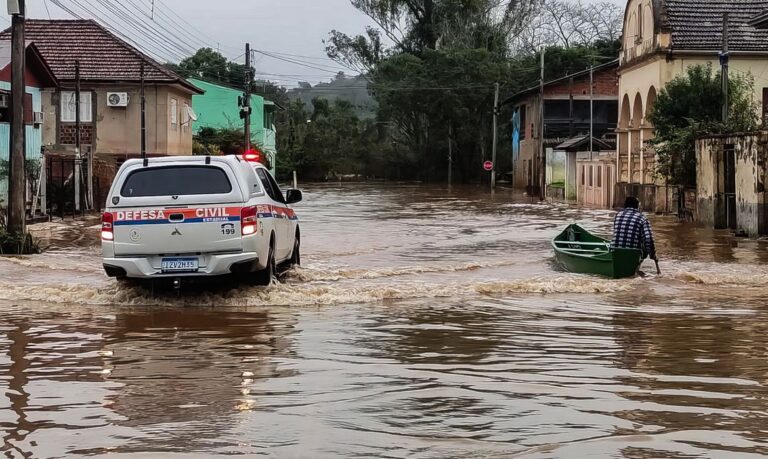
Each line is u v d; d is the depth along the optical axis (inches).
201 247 448.8
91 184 1215.6
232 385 275.0
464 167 2947.8
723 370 295.6
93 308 440.1
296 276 561.3
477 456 204.7
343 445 213.3
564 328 381.1
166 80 1523.1
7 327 384.2
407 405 250.2
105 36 1598.2
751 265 623.8
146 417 239.1
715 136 951.6
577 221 1130.7
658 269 570.9
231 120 2377.0
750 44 1284.4
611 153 1565.0
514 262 649.6
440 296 485.4
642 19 1390.3
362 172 3299.7
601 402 253.4
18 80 726.5
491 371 294.5
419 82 2778.1
